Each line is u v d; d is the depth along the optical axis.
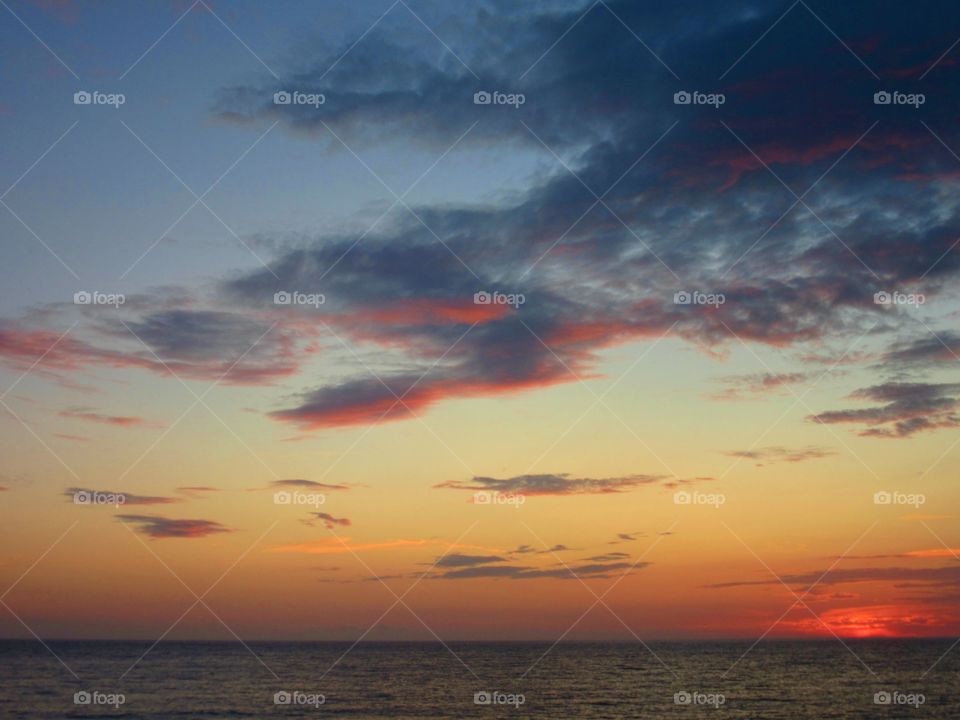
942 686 46.22
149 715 34.91
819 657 77.38
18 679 52.38
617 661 74.62
